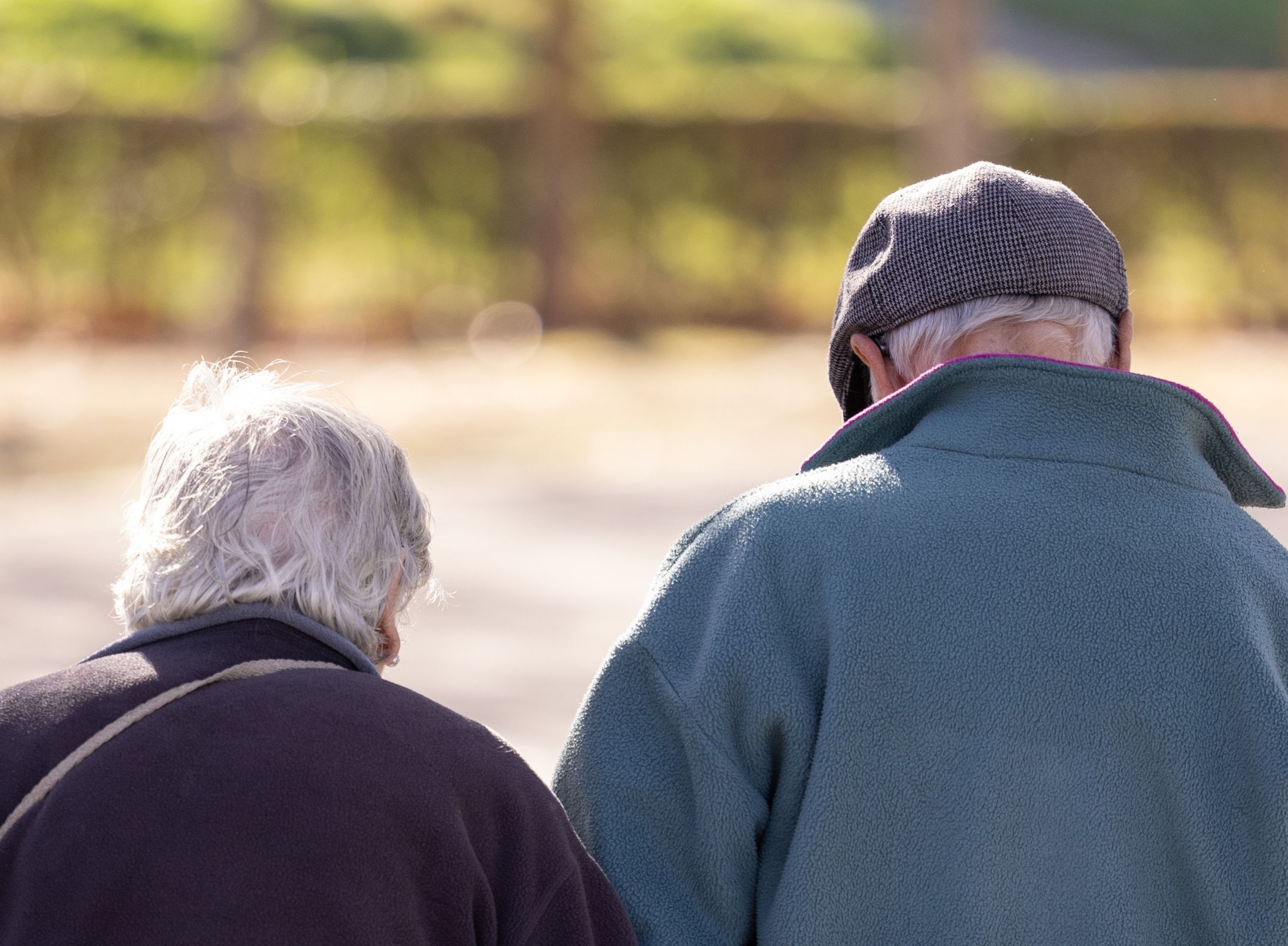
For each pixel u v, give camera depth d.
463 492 30.28
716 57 81.12
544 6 54.25
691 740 6.25
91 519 27.86
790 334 53.78
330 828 5.55
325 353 48.62
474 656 20.55
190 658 5.91
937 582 6.09
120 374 44.06
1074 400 6.32
